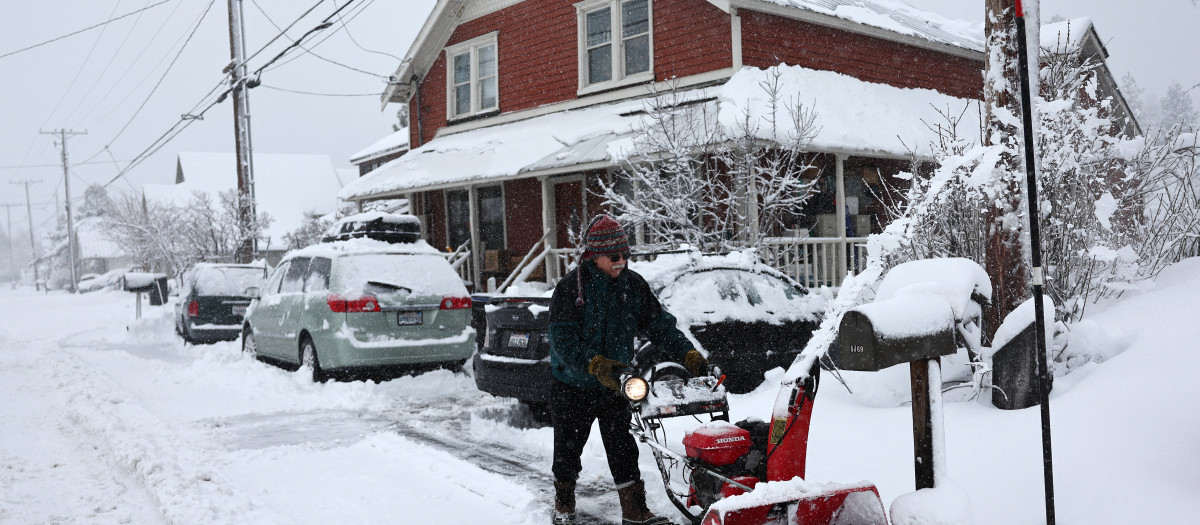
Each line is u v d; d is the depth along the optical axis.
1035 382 5.08
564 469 4.85
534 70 18.88
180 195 53.12
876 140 14.07
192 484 5.88
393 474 6.38
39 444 7.71
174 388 10.63
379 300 10.12
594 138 15.30
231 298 16.03
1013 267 5.98
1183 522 3.63
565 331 4.59
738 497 3.45
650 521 4.73
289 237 39.62
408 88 22.36
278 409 9.11
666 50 16.27
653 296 4.89
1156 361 4.85
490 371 8.06
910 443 5.02
